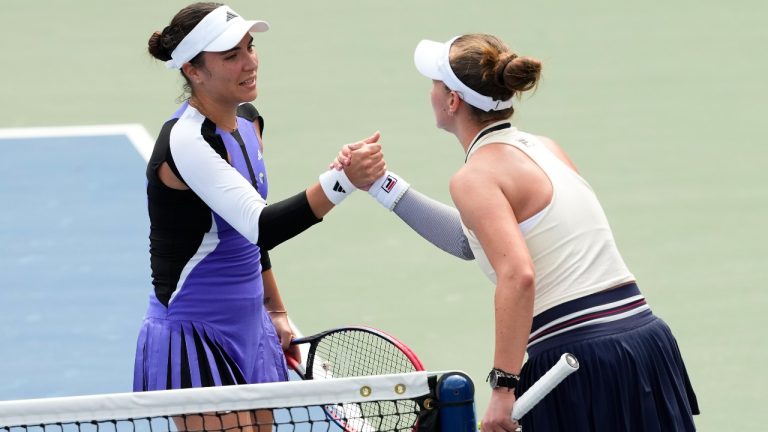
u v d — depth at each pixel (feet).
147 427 67.46
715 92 163.32
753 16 212.43
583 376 45.65
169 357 49.85
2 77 175.32
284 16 218.79
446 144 138.51
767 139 139.85
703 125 146.72
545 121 150.20
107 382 78.79
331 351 56.08
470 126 48.08
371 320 89.04
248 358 51.47
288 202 47.80
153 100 160.66
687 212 114.11
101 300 93.56
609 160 132.67
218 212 48.08
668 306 91.25
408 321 88.58
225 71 48.57
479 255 46.98
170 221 49.44
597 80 171.01
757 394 75.66
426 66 48.32
